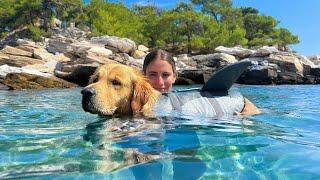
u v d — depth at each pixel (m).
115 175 0.53
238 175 0.54
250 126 0.93
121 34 12.92
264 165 0.59
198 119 0.97
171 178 0.52
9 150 0.69
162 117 0.96
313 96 2.51
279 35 16.86
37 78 4.20
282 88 3.97
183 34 13.25
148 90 1.03
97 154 0.65
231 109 1.08
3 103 1.94
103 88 0.97
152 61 1.21
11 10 16.20
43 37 14.38
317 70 6.44
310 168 0.58
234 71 1.08
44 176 0.53
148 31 13.67
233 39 12.60
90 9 15.95
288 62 6.48
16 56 6.39
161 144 0.72
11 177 0.53
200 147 0.70
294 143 0.76
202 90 1.12
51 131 0.89
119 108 1.01
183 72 5.72
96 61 6.05
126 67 1.05
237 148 0.70
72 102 1.96
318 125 1.02
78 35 14.05
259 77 5.56
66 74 5.29
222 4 17.19
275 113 1.22
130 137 0.78
